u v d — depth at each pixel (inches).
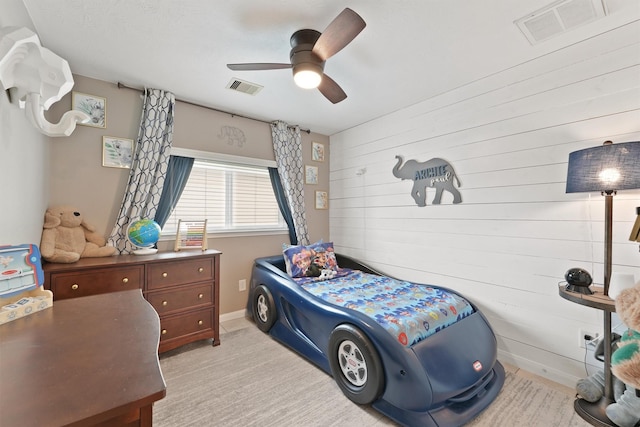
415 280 115.3
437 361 64.3
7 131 48.9
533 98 82.5
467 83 97.3
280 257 129.5
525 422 61.8
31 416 20.4
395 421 62.5
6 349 30.6
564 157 76.9
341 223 151.9
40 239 74.0
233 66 71.4
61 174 86.7
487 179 92.6
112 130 95.9
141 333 35.6
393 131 124.1
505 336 88.2
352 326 70.5
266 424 61.7
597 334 71.7
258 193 135.0
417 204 114.0
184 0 60.2
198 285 94.7
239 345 98.7
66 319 39.8
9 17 51.2
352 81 95.8
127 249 94.7
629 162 58.0
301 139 147.6
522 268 84.7
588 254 73.0
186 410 65.7
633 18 65.1
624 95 67.8
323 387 75.2
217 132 119.6
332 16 65.1
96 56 81.0
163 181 102.9
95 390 23.8
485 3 61.1
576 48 74.7
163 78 93.8
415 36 72.1
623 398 58.9
